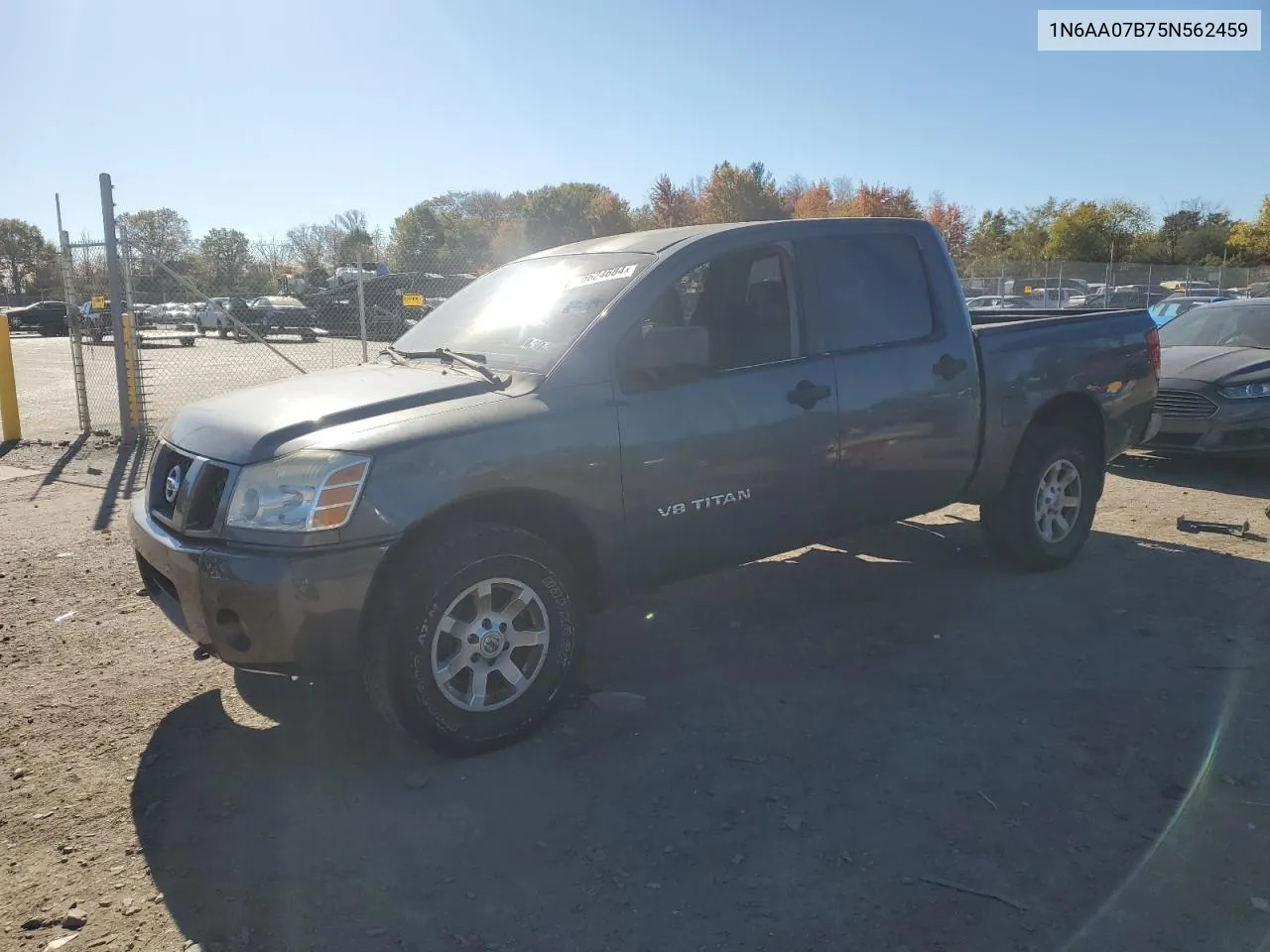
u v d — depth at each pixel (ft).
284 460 10.90
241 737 12.44
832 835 9.98
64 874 9.52
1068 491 18.60
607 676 14.20
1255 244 194.39
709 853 9.71
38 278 296.92
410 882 9.32
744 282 14.48
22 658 15.03
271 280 56.24
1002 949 8.23
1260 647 14.78
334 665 10.93
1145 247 224.94
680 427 12.92
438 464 11.09
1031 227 237.86
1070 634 15.43
